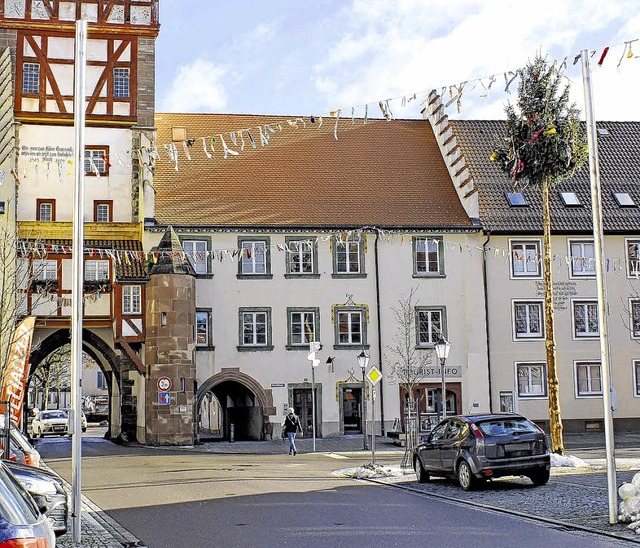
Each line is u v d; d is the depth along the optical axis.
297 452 37.50
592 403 46.12
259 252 44.62
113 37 47.41
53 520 14.88
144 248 43.94
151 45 47.72
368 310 45.19
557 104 29.86
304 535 14.18
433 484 22.56
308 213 45.72
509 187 48.41
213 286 43.97
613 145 52.00
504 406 45.56
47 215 45.78
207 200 45.62
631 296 46.97
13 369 27.16
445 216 46.56
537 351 46.03
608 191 49.00
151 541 14.12
